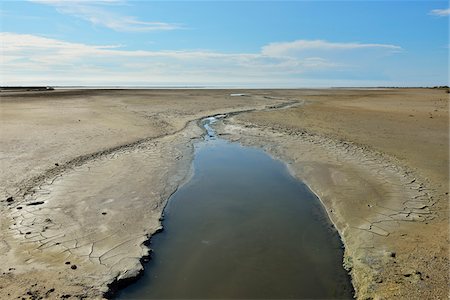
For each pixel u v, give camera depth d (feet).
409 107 114.01
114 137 60.44
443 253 23.71
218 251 25.90
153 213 31.09
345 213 31.24
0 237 25.82
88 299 19.65
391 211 30.99
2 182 36.47
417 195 34.40
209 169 45.96
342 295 21.06
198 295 20.99
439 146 54.19
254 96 178.19
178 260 24.58
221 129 74.38
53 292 19.99
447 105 119.65
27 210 30.35
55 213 29.94
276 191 38.34
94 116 86.22
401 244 25.21
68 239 25.90
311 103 135.13
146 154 50.31
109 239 26.21
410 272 21.67
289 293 21.24
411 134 64.44
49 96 152.25
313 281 22.39
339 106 120.67
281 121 83.05
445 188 36.06
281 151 54.24
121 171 41.83
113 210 31.09
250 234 28.58
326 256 25.39
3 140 55.16
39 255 23.68
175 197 35.81
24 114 87.30
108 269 22.45
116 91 207.41
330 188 37.42
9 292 19.74
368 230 27.71
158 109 106.73
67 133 62.54
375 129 70.28
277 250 26.16
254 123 80.89
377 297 19.74
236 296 20.90
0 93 166.50
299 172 43.86
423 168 42.73
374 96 174.60
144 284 21.90
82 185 36.60
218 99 152.76
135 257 23.99
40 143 53.78
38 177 38.29
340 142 58.08
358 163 45.75
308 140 60.64
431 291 19.84
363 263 23.22
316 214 32.58
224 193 37.50
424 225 28.07
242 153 54.80
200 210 32.96
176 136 64.95
